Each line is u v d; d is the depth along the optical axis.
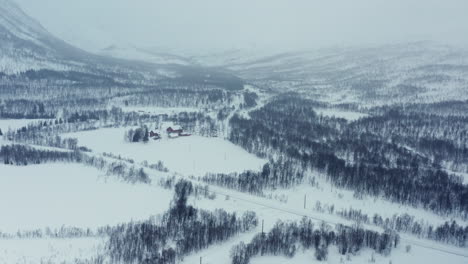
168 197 170.38
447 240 151.50
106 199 164.00
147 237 124.88
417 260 134.12
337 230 147.12
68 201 159.62
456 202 188.00
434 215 181.88
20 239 122.12
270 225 152.00
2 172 190.00
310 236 138.00
